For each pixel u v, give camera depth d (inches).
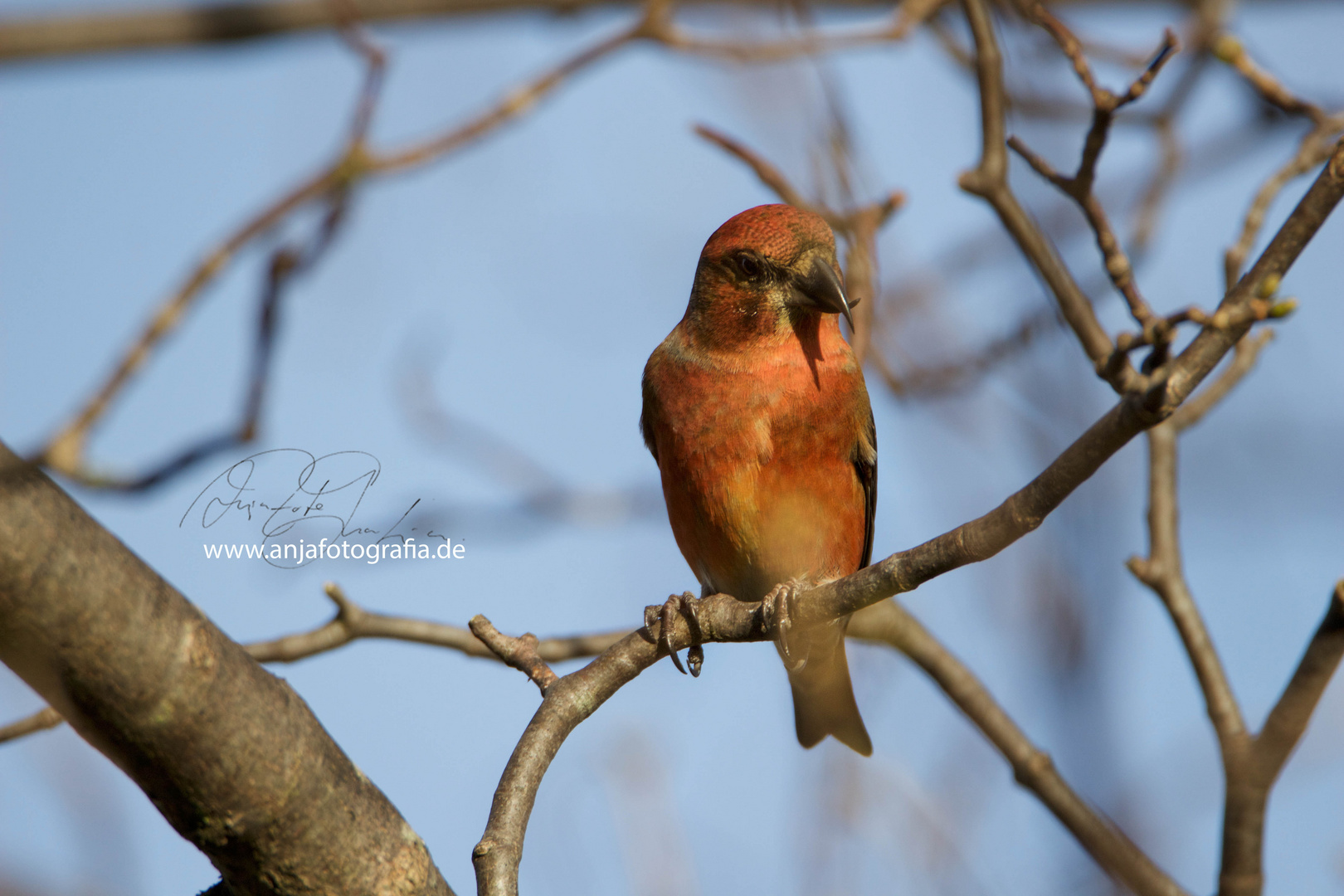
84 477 260.1
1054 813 323.3
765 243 331.0
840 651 356.5
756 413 330.3
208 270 275.4
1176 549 290.4
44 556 156.3
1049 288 297.7
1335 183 187.5
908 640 349.1
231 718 171.6
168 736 167.2
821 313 335.6
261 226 281.3
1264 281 189.6
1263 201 270.4
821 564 341.1
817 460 334.6
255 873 181.0
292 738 178.5
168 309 267.7
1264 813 261.4
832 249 336.2
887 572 223.0
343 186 294.5
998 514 200.5
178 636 167.9
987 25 303.3
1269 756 258.8
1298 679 252.1
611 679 251.6
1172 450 300.0
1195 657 277.1
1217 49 295.1
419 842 192.5
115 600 162.2
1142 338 191.0
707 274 343.3
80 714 165.6
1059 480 192.1
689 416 337.1
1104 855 299.7
